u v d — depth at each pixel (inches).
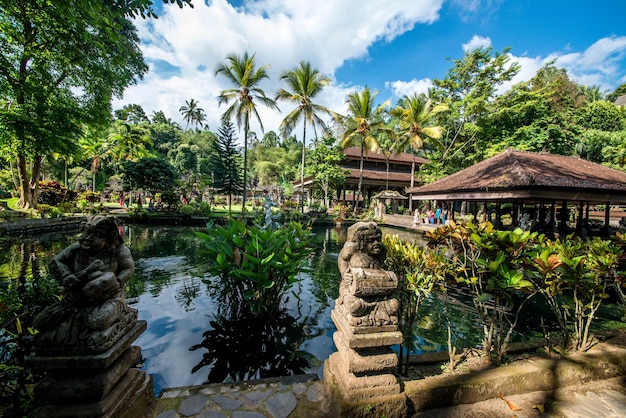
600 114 1061.1
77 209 748.0
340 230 744.3
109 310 70.9
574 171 405.4
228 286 219.8
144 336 170.4
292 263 186.2
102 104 549.3
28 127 418.6
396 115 957.8
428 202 1074.1
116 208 926.4
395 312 85.0
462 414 86.7
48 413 68.1
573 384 101.2
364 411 78.0
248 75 810.8
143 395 85.6
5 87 403.5
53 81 505.4
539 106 693.9
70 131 481.7
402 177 1242.0
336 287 273.1
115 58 473.1
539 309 208.4
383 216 890.7
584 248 155.9
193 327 182.9
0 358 112.7
